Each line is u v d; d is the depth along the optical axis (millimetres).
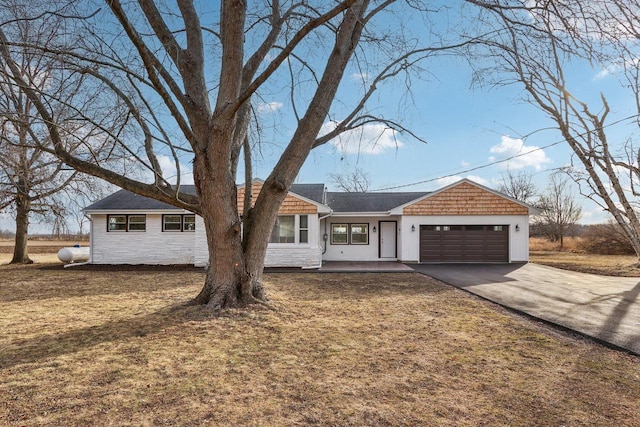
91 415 3033
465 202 17422
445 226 17500
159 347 4750
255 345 4895
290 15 7613
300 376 3900
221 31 6863
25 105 8211
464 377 3926
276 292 9039
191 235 17266
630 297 8797
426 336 5422
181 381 3730
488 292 9367
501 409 3219
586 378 3939
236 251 6715
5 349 4656
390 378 3875
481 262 17297
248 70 7355
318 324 6008
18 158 10375
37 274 13523
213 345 4859
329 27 7684
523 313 6973
